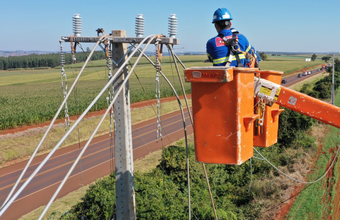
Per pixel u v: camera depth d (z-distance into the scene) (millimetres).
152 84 75812
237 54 3955
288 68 132250
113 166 20781
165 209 10828
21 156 23516
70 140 27547
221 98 3391
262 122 3799
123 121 5582
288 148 22078
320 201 15289
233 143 3428
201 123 3529
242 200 15539
